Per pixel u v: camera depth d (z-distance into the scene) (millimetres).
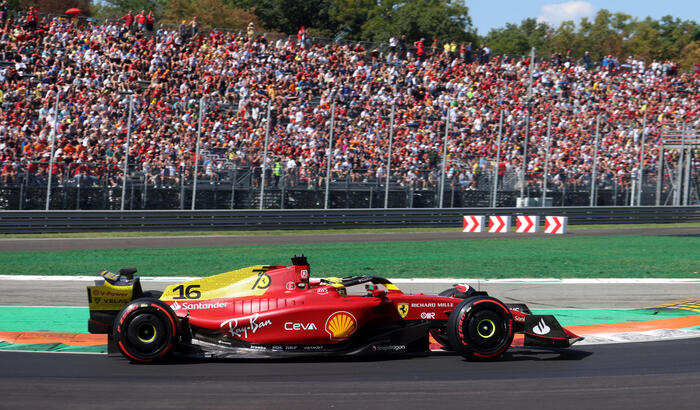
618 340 12422
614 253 27328
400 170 37875
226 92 39938
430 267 22391
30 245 27422
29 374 9578
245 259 23844
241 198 34656
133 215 32219
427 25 77750
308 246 28750
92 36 39812
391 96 44344
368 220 36750
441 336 11500
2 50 37156
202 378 9453
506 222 36531
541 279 20266
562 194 41000
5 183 30375
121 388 8898
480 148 41344
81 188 31672
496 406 8281
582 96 51594
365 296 11242
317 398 8516
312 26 84688
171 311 10250
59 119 33438
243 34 44406
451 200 38625
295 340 10578
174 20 76875
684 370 10188
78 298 16469
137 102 35781
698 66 58844
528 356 11086
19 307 15094
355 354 10500
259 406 8172
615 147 45344
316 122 39125
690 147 43781
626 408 8281
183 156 34000
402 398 8555
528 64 51906
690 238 34500
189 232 33156
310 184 35969
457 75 48375
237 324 10516
